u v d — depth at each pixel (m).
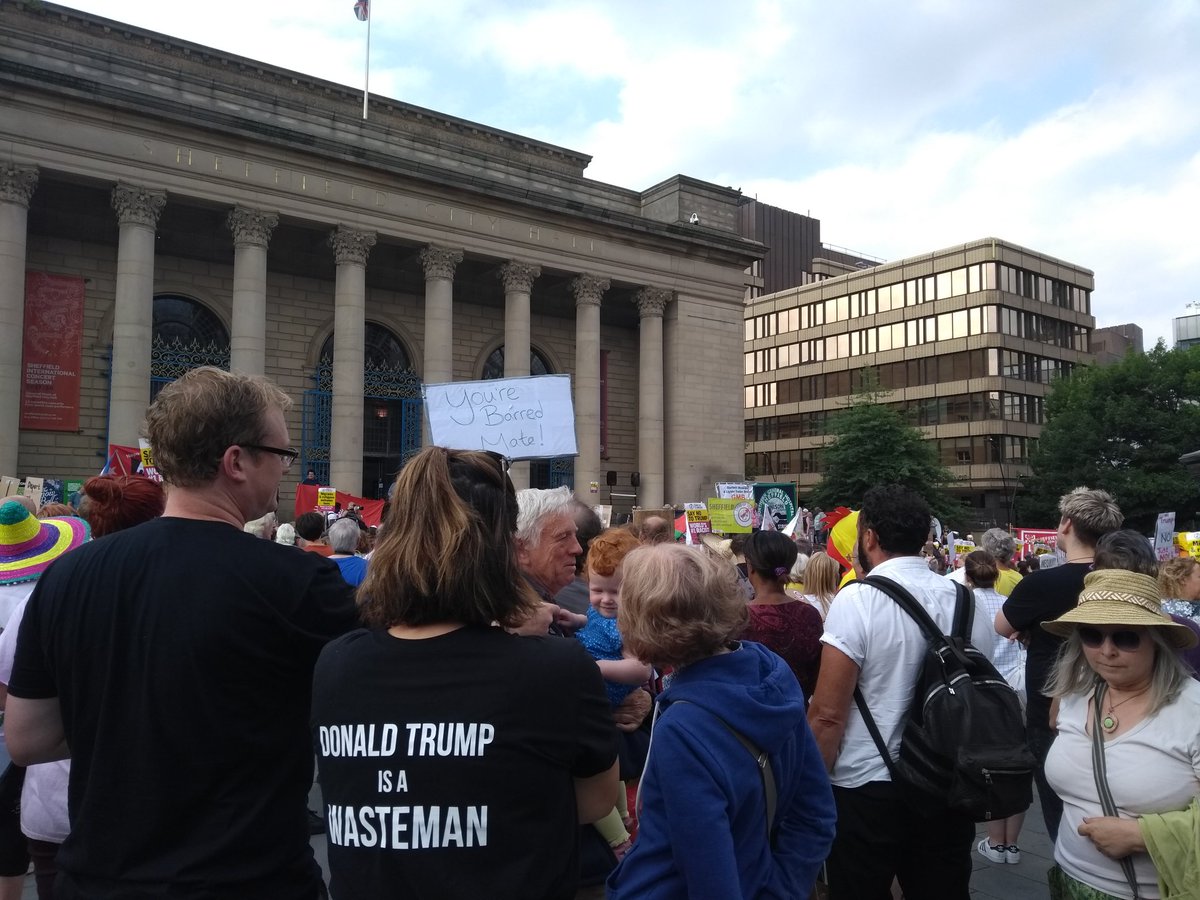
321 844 7.04
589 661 2.52
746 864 2.84
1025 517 62.41
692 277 42.97
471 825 2.28
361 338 33.53
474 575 2.47
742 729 2.85
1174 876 3.32
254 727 2.75
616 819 4.15
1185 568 6.36
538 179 40.69
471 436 11.02
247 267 31.33
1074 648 3.90
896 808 4.21
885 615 4.28
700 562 3.06
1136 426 55.81
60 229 31.19
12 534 4.78
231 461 3.07
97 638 2.77
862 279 82.19
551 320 43.31
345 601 3.03
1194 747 3.45
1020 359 73.88
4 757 5.47
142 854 2.62
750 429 90.88
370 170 34.00
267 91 37.66
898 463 50.38
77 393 30.94
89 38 33.72
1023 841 7.34
